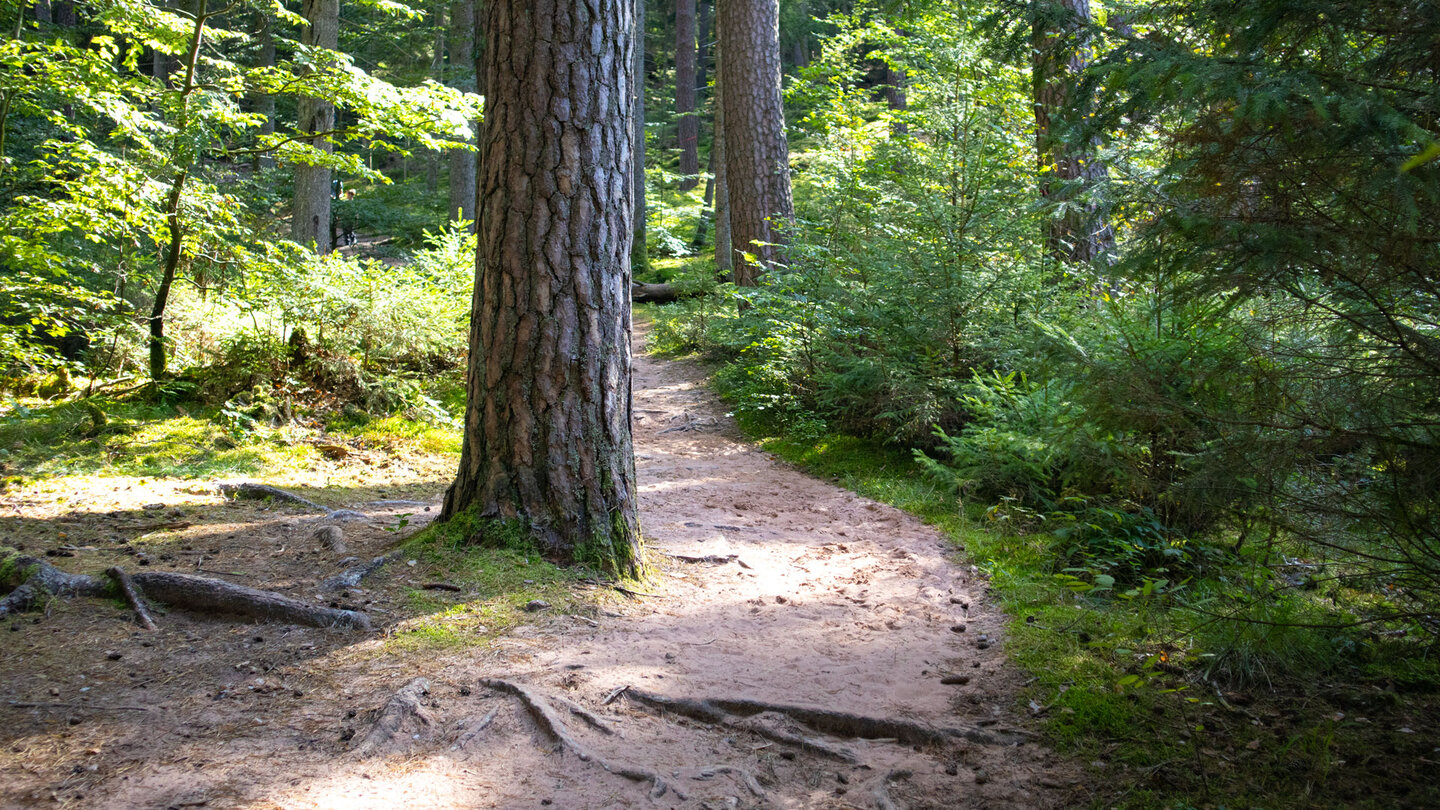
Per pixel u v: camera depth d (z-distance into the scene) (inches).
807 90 578.6
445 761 126.1
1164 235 131.6
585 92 191.9
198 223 341.1
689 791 122.7
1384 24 116.5
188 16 346.0
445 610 173.5
